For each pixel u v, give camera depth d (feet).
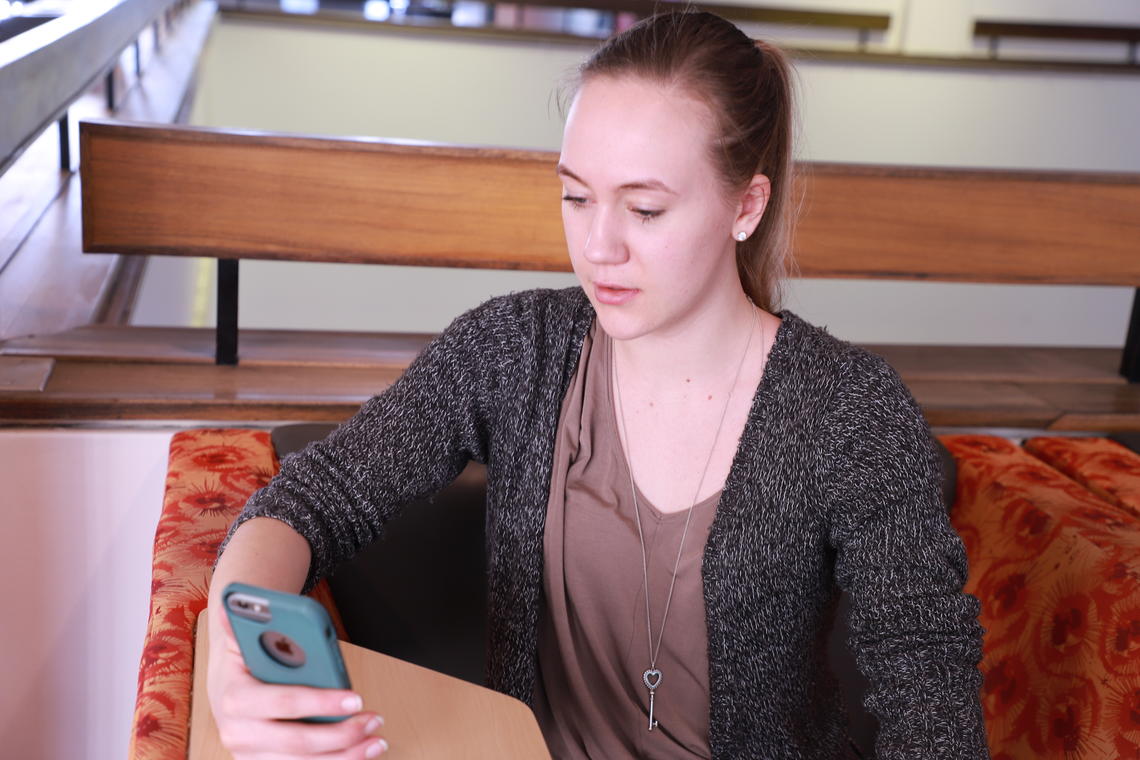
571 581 3.50
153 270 9.44
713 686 3.43
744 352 3.47
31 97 4.18
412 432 3.59
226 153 5.41
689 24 3.08
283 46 18.84
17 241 8.61
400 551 4.45
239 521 3.32
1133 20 21.80
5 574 5.40
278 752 2.34
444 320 18.48
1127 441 5.87
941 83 20.11
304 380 5.89
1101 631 4.37
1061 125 20.66
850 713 4.62
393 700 2.72
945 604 3.18
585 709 3.51
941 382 6.61
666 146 2.91
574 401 3.56
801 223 5.91
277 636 2.28
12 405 5.24
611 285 3.06
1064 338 18.43
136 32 8.25
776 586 3.38
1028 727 4.73
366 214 5.60
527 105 19.58
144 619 5.62
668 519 3.41
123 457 5.38
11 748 5.66
